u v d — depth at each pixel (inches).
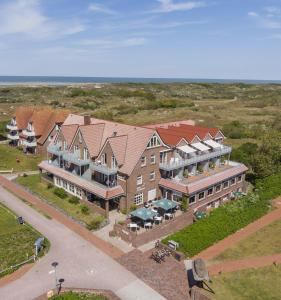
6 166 2817.4
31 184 2385.6
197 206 1972.2
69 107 6195.9
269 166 2357.3
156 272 1339.8
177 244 1467.8
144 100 7544.3
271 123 4507.9
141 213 1701.5
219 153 2304.4
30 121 3193.9
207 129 2337.6
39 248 1473.9
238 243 1585.9
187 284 1267.2
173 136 2124.8
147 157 1909.4
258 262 1424.7
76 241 1577.3
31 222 1777.8
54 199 2105.1
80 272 1330.0
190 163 2082.9
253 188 2417.6
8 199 2102.6
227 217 1734.7
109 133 2138.3
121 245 1551.4
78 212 1910.7
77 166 2159.2
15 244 1535.4
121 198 1878.7
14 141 3494.1
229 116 5442.9
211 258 1455.5
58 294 1187.3
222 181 2133.4
